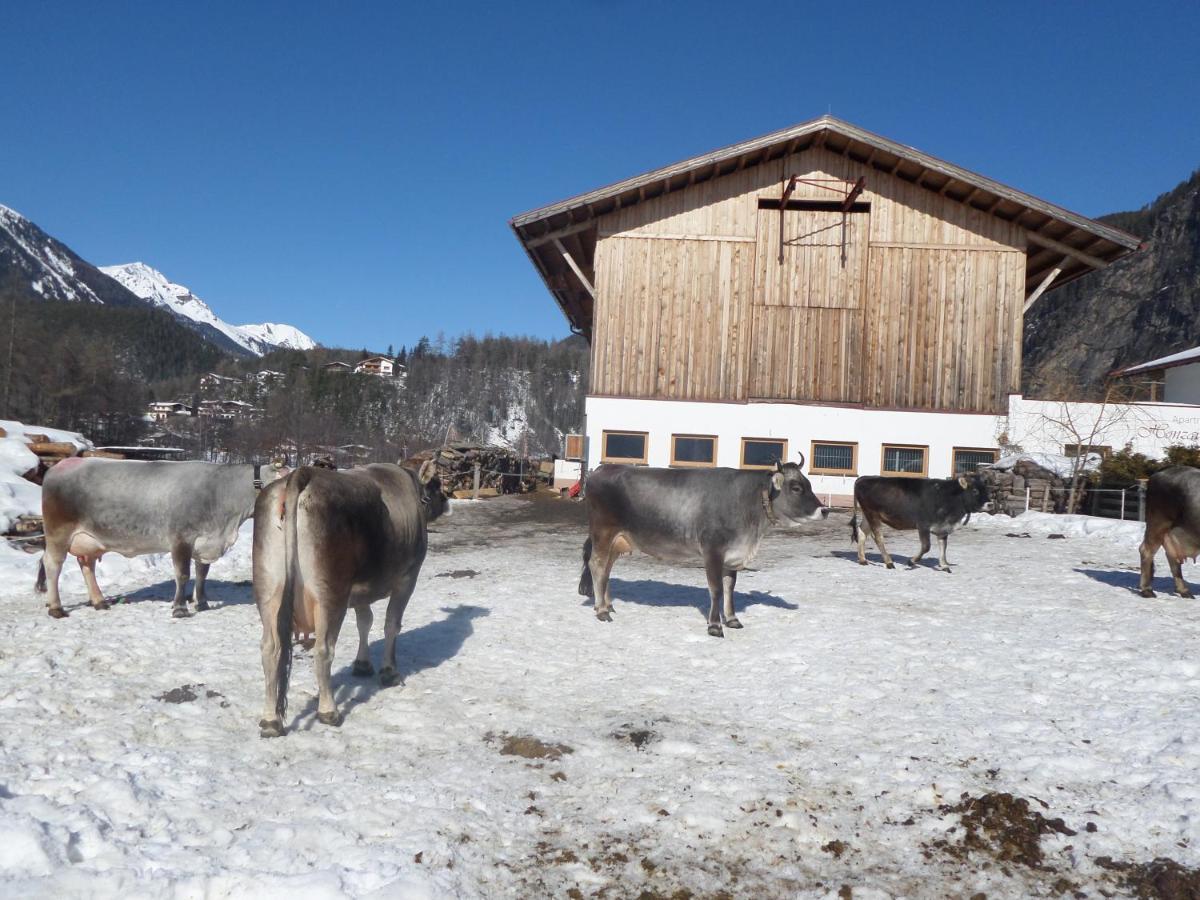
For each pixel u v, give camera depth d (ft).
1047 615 31.63
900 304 78.23
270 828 13.79
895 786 16.26
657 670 24.57
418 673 23.50
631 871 13.34
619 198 77.41
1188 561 45.57
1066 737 18.78
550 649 26.66
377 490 20.84
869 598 35.27
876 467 77.41
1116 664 24.36
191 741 17.90
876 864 13.70
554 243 80.79
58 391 183.11
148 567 38.58
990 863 13.73
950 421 77.41
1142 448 75.46
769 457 77.92
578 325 118.52
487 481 90.33
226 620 29.04
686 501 29.27
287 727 18.88
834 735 18.99
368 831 13.98
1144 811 15.12
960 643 27.14
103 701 20.06
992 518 67.15
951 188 77.15
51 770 15.79
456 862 13.12
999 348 77.97
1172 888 12.89
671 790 16.01
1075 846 14.12
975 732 19.08
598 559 31.22
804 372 78.07
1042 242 78.48
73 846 12.88
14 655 23.66
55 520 28.73
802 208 78.54
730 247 78.79
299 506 18.25
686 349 78.64
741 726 19.65
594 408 78.64
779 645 27.20
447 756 17.51
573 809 15.25
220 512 29.32
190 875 12.26
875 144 74.64
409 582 22.67
